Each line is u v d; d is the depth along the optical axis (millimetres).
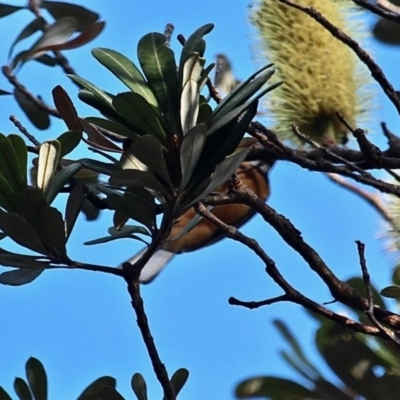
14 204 4582
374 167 5566
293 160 5645
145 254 4652
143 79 4715
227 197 5566
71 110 5324
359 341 5809
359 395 5703
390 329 5316
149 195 4715
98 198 5633
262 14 6551
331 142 6340
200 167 4594
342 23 6562
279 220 5500
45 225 4480
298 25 6461
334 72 6422
